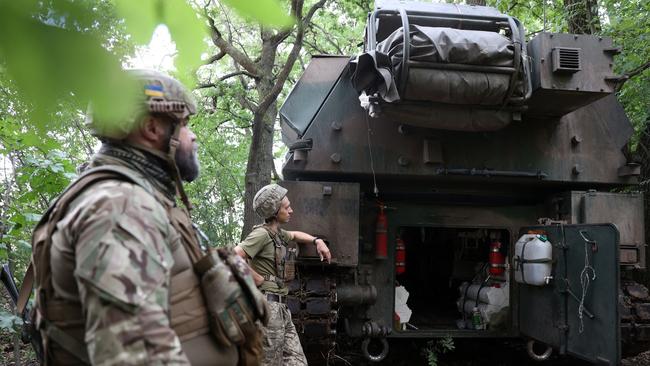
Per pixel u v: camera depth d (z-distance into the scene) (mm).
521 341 6445
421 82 4484
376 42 4969
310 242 4852
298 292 4859
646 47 6859
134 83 546
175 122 1684
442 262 7488
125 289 1311
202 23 622
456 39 4469
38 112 500
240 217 15250
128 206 1421
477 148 5434
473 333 5613
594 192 5410
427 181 5676
